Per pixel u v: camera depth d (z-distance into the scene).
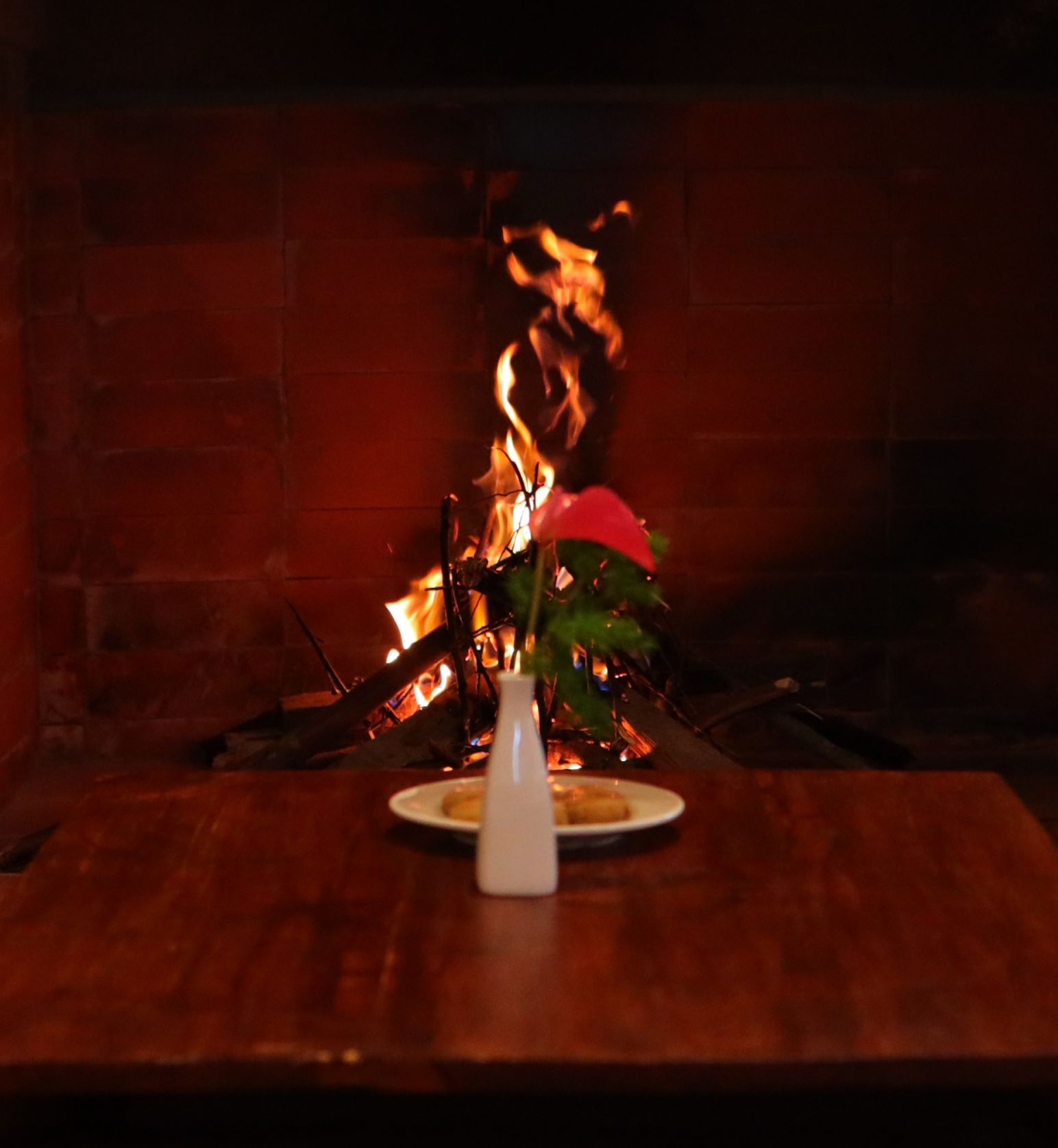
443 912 1.60
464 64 3.67
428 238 3.76
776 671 3.91
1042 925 1.57
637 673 3.45
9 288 3.59
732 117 3.74
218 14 3.63
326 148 3.73
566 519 1.58
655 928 1.56
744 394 3.83
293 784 2.07
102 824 1.89
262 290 3.77
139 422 3.80
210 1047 1.30
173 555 3.84
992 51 3.71
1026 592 3.91
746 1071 1.28
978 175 3.78
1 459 3.49
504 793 1.64
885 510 3.88
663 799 1.87
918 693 3.93
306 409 3.80
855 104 3.75
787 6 3.65
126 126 3.72
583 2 3.64
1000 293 3.81
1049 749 3.93
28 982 1.44
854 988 1.42
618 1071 1.28
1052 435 3.86
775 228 3.78
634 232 3.77
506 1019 1.35
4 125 3.53
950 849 1.80
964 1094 1.75
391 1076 1.29
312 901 1.63
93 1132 1.68
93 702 3.88
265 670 3.88
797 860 1.76
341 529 3.84
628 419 3.83
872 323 3.82
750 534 3.87
